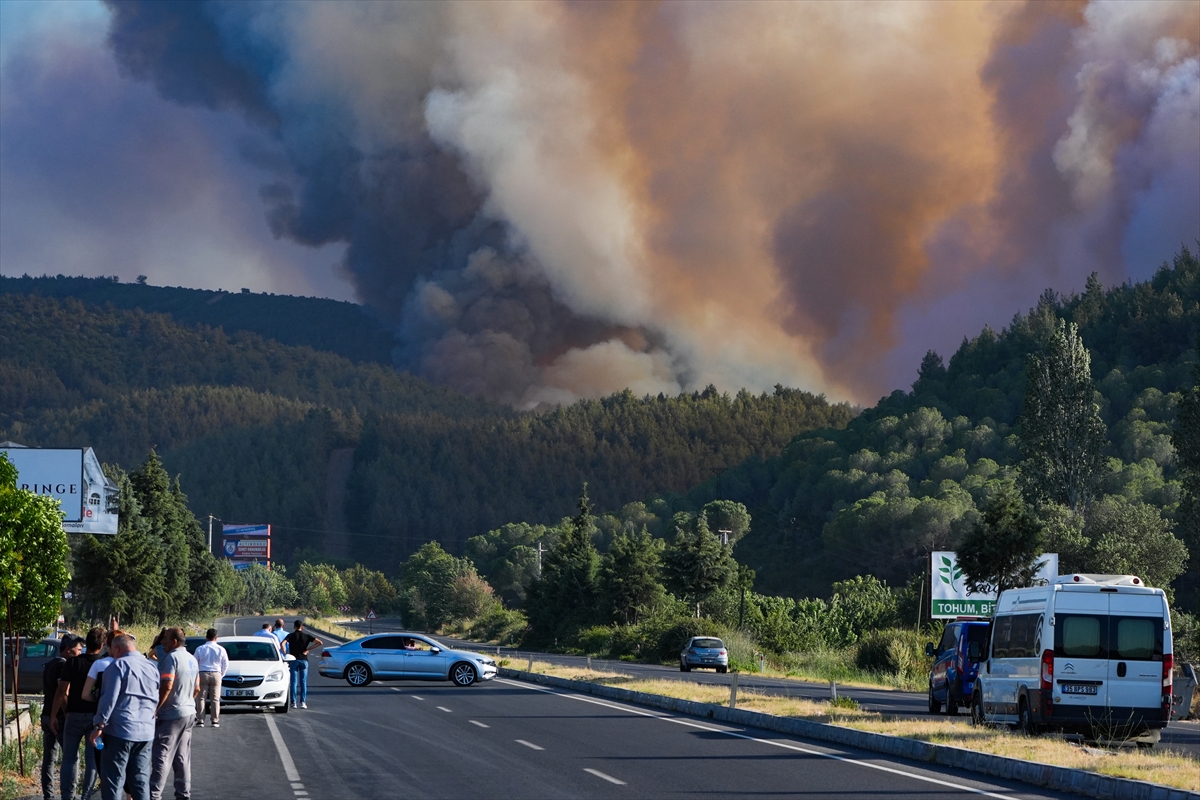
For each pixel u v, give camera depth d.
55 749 20.02
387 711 35.66
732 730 29.66
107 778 15.17
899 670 65.88
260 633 36.66
